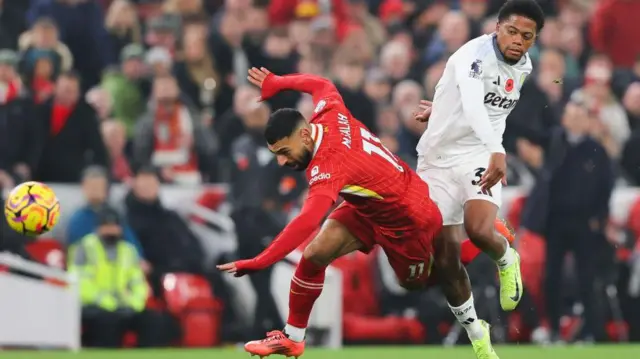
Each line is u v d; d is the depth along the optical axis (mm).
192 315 38688
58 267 38812
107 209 38438
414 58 47375
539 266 40625
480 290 39219
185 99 41656
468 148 24453
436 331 40281
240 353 35688
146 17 49250
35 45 41125
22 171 39469
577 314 41281
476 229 23891
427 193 23656
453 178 24516
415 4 50812
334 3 48188
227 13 45250
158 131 40938
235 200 39094
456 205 24578
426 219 23422
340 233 23609
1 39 45156
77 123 40469
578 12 50469
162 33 44875
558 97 44625
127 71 42938
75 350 37000
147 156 40844
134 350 37156
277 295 39469
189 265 39219
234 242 39594
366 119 42125
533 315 40500
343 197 23219
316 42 44281
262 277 39062
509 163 42219
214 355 34969
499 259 24516
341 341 39344
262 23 45656
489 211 24031
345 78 42625
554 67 45094
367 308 40031
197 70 43875
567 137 41000
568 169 40781
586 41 50125
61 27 44625
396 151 41750
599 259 41125
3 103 39594
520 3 23359
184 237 39344
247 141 39594
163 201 40312
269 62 44875
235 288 39844
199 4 46031
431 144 24781
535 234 40844
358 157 22828
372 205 23156
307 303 23672
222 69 44344
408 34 49375
